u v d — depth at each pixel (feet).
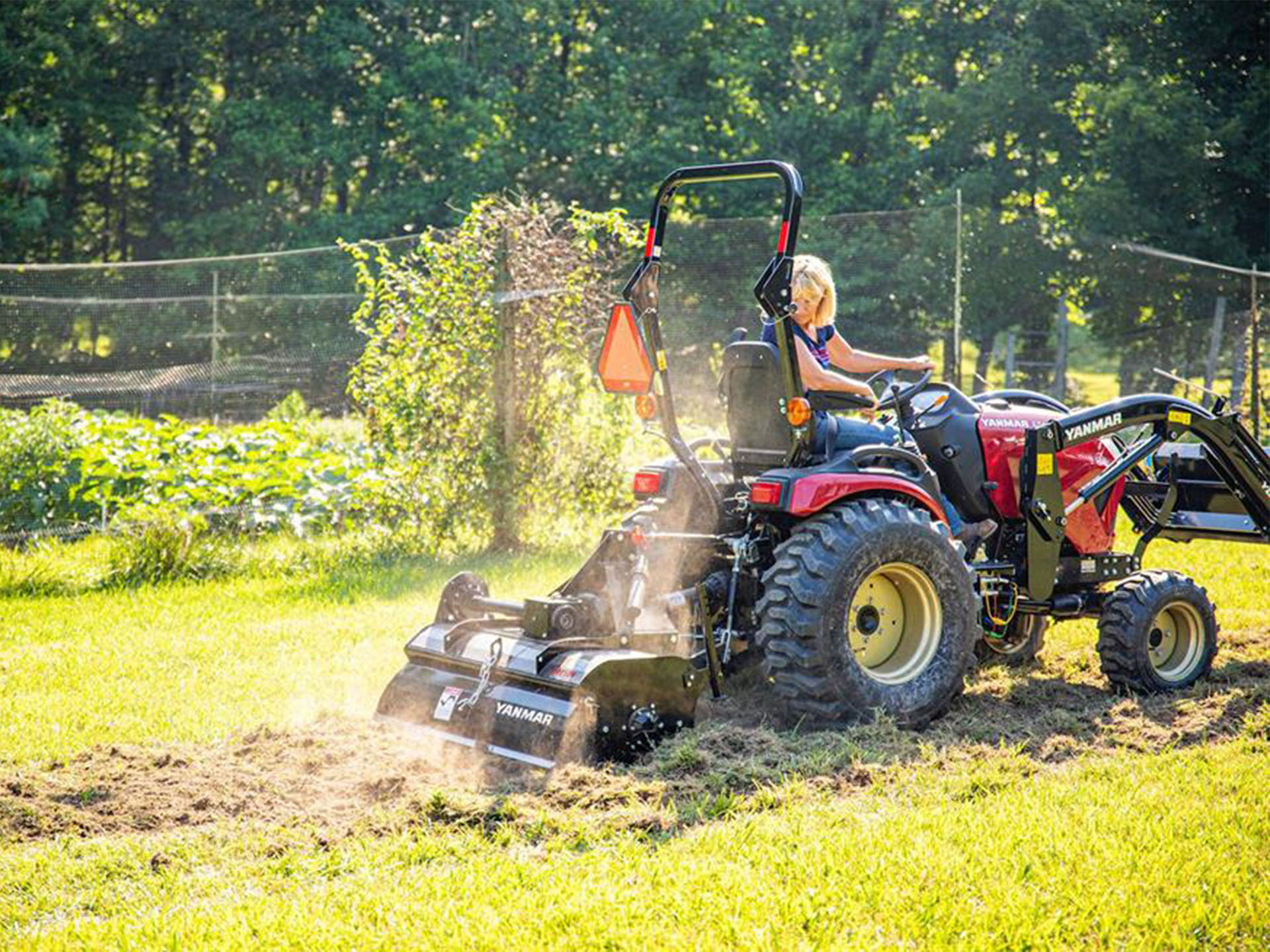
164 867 14.43
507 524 37.29
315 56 99.35
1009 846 14.35
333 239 94.99
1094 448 23.18
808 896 13.08
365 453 44.45
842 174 92.73
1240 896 13.34
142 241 109.40
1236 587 30.45
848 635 18.93
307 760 17.79
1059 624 26.71
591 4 103.81
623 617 18.45
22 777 17.15
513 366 37.22
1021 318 79.56
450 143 95.86
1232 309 77.25
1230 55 93.76
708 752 17.70
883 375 21.85
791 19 100.42
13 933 12.84
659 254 20.01
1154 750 18.56
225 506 39.50
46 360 69.26
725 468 21.53
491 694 18.22
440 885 13.50
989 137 93.86
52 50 97.40
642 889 13.30
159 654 25.03
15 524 39.75
